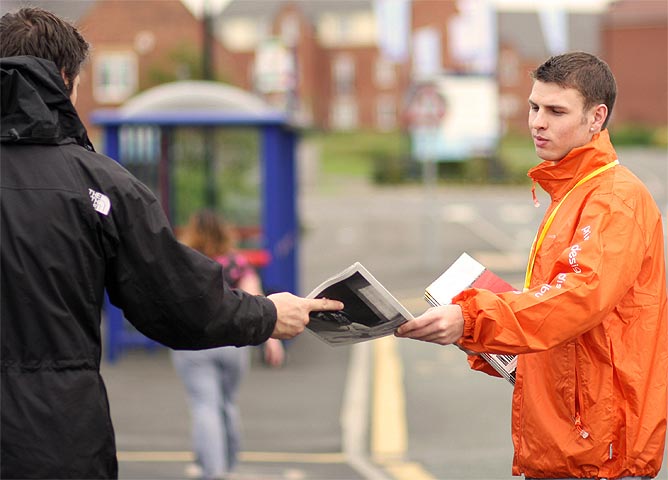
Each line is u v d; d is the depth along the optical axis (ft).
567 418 11.50
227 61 172.14
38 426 9.67
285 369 40.24
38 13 10.76
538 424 11.63
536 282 11.90
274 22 289.53
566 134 11.76
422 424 30.89
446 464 26.30
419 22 265.95
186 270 10.39
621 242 11.19
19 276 9.79
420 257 78.54
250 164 59.06
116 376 39.45
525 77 306.96
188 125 43.75
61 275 9.89
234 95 43.62
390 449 28.02
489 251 80.79
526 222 106.73
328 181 192.44
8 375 9.73
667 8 285.43
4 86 10.12
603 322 11.37
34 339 9.78
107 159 10.43
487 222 107.04
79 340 9.95
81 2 170.40
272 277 43.68
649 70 285.43
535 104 11.97
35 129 10.05
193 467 26.35
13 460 9.62
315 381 37.88
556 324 11.03
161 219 10.39
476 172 176.45
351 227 104.73
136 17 170.50
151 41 170.60
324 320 11.97
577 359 11.44
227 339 10.69
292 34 288.51
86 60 11.11
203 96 43.60
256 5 293.84
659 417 11.49
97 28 170.09
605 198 11.39
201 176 52.24
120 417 32.40
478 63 169.78
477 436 29.32
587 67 11.73
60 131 10.32
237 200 54.13
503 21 313.73
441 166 178.91
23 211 9.90
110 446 10.15
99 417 9.98
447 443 28.58
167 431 30.53
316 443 28.99
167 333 10.51
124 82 171.01
